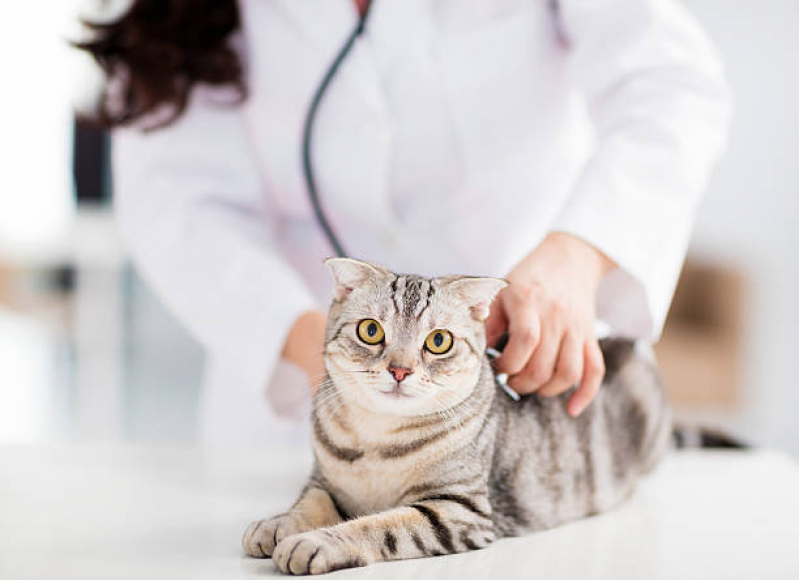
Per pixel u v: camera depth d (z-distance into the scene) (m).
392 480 1.03
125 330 4.34
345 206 1.58
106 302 4.06
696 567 0.88
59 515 1.15
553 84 1.56
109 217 3.53
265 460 1.53
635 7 1.42
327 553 0.85
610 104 1.41
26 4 3.85
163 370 4.61
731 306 4.85
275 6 1.56
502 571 0.86
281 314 1.38
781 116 5.40
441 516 0.95
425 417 1.01
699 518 1.10
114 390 4.15
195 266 1.51
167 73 1.52
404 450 1.02
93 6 1.68
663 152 1.28
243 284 1.44
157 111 1.57
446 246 1.58
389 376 0.99
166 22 1.54
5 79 3.85
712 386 4.66
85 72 1.68
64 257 4.52
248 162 1.65
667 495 1.24
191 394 4.51
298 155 1.58
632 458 1.24
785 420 5.18
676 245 1.25
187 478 1.38
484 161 1.55
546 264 1.11
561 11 1.53
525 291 1.05
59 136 3.83
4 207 4.21
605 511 1.16
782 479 1.34
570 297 1.07
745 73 5.44
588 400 1.07
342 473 1.03
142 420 4.10
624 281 1.25
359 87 1.50
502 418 1.08
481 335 1.05
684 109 1.34
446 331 1.02
